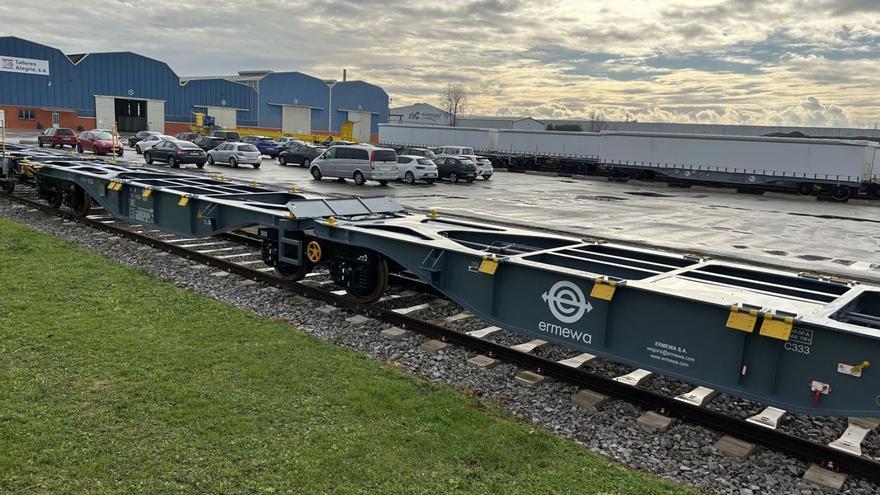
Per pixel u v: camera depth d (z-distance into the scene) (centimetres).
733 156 3756
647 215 2312
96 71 7362
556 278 613
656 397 584
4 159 1681
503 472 463
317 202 903
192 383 575
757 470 498
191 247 1209
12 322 707
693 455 518
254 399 550
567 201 2722
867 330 449
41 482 412
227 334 716
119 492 407
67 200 1465
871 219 2581
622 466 495
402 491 427
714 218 2323
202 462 446
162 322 745
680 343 538
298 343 704
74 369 590
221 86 8475
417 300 922
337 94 9956
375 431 509
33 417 495
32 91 6925
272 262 970
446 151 4500
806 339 475
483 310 682
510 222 1923
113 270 980
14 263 985
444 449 489
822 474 488
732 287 594
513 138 5122
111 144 4109
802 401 481
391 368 655
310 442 484
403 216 975
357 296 862
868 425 571
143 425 493
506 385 639
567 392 627
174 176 1400
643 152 4091
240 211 973
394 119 12194
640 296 560
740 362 505
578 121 10988
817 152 3488
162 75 7906
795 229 2123
